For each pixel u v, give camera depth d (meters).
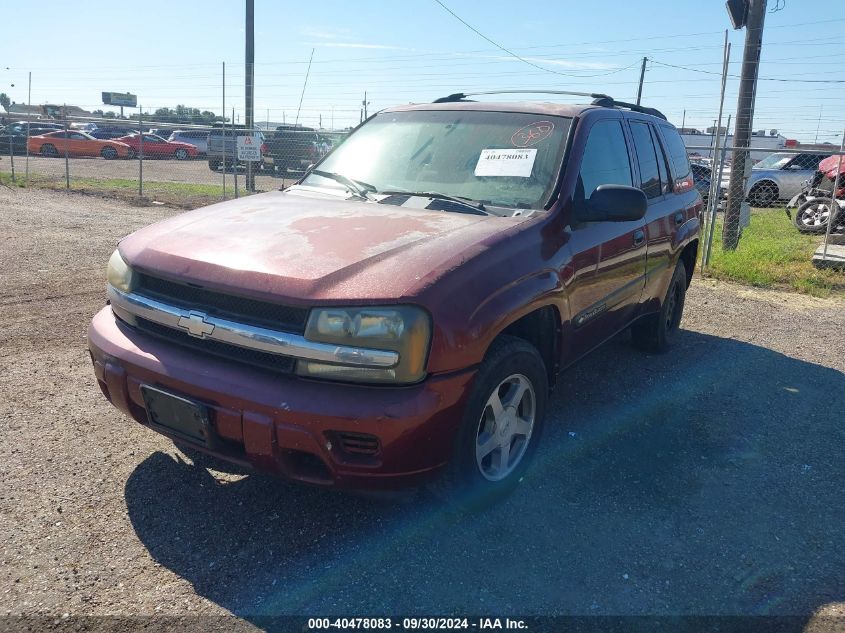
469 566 2.84
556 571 2.83
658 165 5.09
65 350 5.14
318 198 3.85
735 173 10.49
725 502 3.40
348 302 2.57
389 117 4.54
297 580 2.72
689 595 2.71
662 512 3.29
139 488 3.30
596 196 3.54
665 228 4.93
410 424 2.57
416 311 2.61
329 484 2.68
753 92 10.30
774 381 5.14
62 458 3.54
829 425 4.37
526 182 3.68
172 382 2.80
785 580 2.81
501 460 3.22
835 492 3.54
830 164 13.34
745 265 9.41
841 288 8.56
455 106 4.36
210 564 2.79
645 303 4.94
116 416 4.05
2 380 4.50
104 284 7.18
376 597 2.64
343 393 2.58
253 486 3.36
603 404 4.58
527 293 3.07
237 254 2.89
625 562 2.90
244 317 2.75
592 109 4.20
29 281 7.19
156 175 23.53
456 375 2.71
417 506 3.24
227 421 2.68
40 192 16.55
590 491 3.46
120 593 2.60
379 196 3.83
